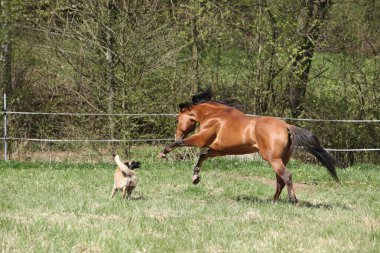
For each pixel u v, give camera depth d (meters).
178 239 8.23
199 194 13.66
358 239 8.63
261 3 21.77
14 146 21.19
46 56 22.11
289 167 18.61
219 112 12.31
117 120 20.36
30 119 21.73
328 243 8.30
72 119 21.62
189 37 21.95
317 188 15.63
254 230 9.10
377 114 22.81
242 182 15.48
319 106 22.91
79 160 20.12
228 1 21.92
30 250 7.38
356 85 22.81
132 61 20.50
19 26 23.30
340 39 22.72
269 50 21.91
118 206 10.88
